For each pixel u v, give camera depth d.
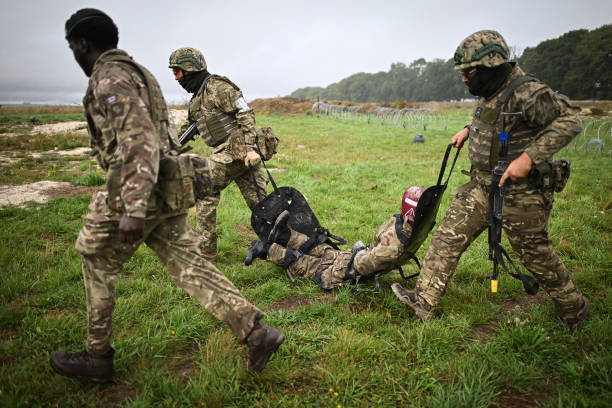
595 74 80.81
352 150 12.78
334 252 3.39
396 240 2.82
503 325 2.65
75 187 6.44
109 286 1.86
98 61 1.72
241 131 3.28
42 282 3.09
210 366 2.13
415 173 8.52
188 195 1.80
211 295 1.88
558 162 2.21
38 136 12.72
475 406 1.88
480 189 2.43
